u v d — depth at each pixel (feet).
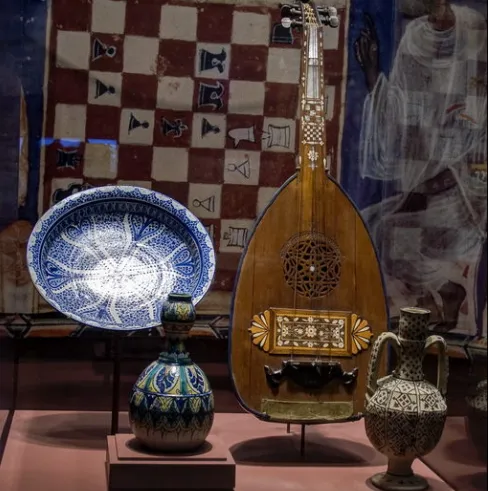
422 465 7.25
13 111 7.79
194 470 6.17
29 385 8.07
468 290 8.31
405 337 6.59
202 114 8.19
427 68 8.29
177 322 6.32
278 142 8.29
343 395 7.02
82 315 6.81
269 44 8.19
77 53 7.95
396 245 8.42
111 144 8.09
